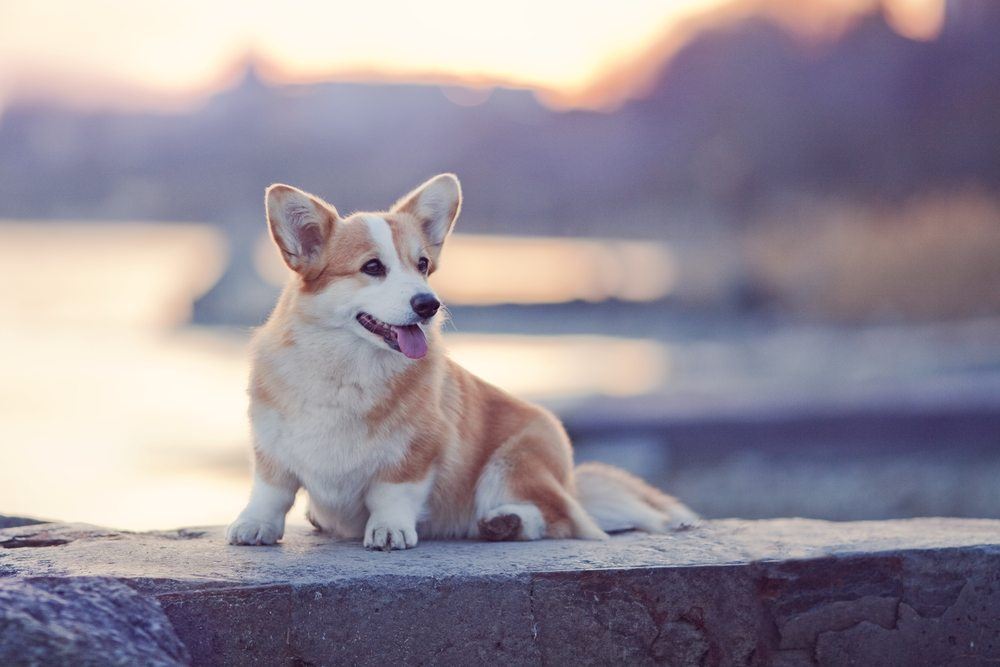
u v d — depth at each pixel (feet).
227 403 65.82
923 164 109.50
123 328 112.47
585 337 93.09
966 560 14.40
